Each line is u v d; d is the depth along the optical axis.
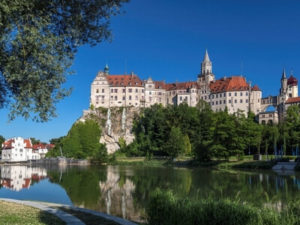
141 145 152.62
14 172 82.12
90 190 43.28
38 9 18.45
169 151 124.19
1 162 145.75
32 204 24.81
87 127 159.00
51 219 19.09
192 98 196.50
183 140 124.38
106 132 182.38
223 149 95.00
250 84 191.75
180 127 141.88
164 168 94.44
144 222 23.59
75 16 20.36
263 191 38.97
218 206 18.38
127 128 182.12
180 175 65.69
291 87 192.00
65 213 21.31
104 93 197.75
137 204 32.44
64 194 39.47
